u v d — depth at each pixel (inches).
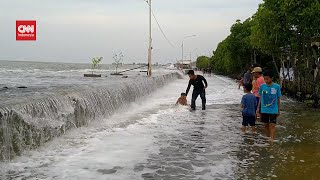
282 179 251.0
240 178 252.4
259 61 1594.5
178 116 536.7
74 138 367.9
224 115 551.8
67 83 804.6
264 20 830.5
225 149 335.0
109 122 474.6
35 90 557.0
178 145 348.2
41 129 331.3
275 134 406.3
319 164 287.7
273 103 379.9
